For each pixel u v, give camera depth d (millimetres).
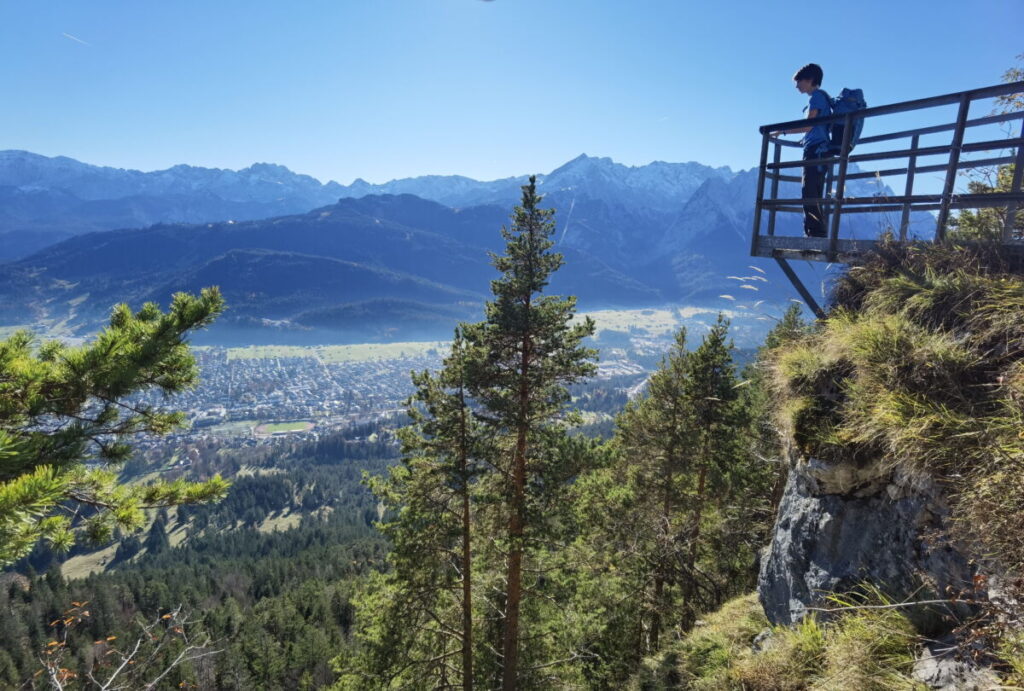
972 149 4883
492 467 9602
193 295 5070
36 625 44406
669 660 6129
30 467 3740
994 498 2789
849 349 4734
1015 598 2510
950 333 4133
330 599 52656
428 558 9977
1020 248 4578
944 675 2852
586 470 9789
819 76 6645
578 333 9070
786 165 6750
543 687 10656
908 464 3660
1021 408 3092
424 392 9336
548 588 10453
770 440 9312
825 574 4379
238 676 36469
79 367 4422
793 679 3660
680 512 13570
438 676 10812
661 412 13055
